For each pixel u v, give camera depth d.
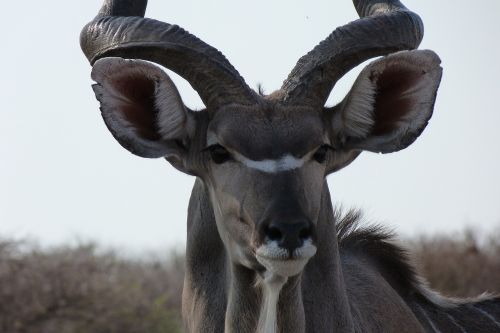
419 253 29.62
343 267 16.19
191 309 15.45
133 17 14.89
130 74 14.19
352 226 17.08
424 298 17.50
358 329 15.42
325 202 14.88
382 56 14.67
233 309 14.65
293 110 14.20
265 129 14.02
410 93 14.69
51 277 27.86
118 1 15.62
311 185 13.96
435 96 14.62
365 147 14.85
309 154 14.05
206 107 14.52
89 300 27.97
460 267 29.41
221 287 15.10
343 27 14.80
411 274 17.30
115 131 14.29
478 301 18.12
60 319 27.62
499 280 29.08
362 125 14.76
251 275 14.43
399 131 14.80
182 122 14.51
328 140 14.51
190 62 14.47
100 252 32.12
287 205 13.50
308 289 14.85
